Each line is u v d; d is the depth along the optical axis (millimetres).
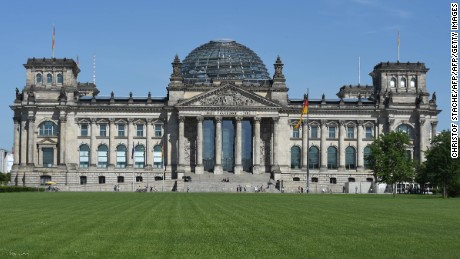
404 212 82875
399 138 176125
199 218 69062
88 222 61688
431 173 157250
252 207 93938
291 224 61938
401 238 49594
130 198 126938
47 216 69625
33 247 42594
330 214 77875
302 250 42594
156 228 56406
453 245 45438
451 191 156625
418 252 41844
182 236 50312
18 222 61125
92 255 39406
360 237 50219
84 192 185000
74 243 44969
